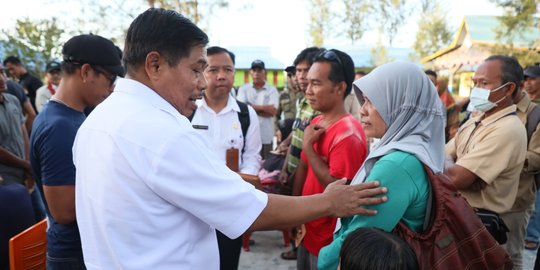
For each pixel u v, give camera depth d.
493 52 12.39
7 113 3.16
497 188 1.97
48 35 15.17
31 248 1.84
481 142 2.00
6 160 2.99
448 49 14.25
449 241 1.18
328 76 1.90
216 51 2.50
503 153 1.91
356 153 1.75
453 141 2.41
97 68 1.60
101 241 0.96
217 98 2.57
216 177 0.99
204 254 1.08
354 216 1.29
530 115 2.68
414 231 1.22
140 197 0.93
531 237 3.62
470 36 12.80
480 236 1.21
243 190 1.02
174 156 0.93
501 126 1.96
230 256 2.16
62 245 1.61
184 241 1.01
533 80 3.66
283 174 2.52
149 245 0.95
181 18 1.05
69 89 1.61
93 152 0.97
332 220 1.83
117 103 1.01
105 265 0.96
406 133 1.31
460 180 1.94
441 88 5.17
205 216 0.99
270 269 3.29
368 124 1.43
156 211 0.95
